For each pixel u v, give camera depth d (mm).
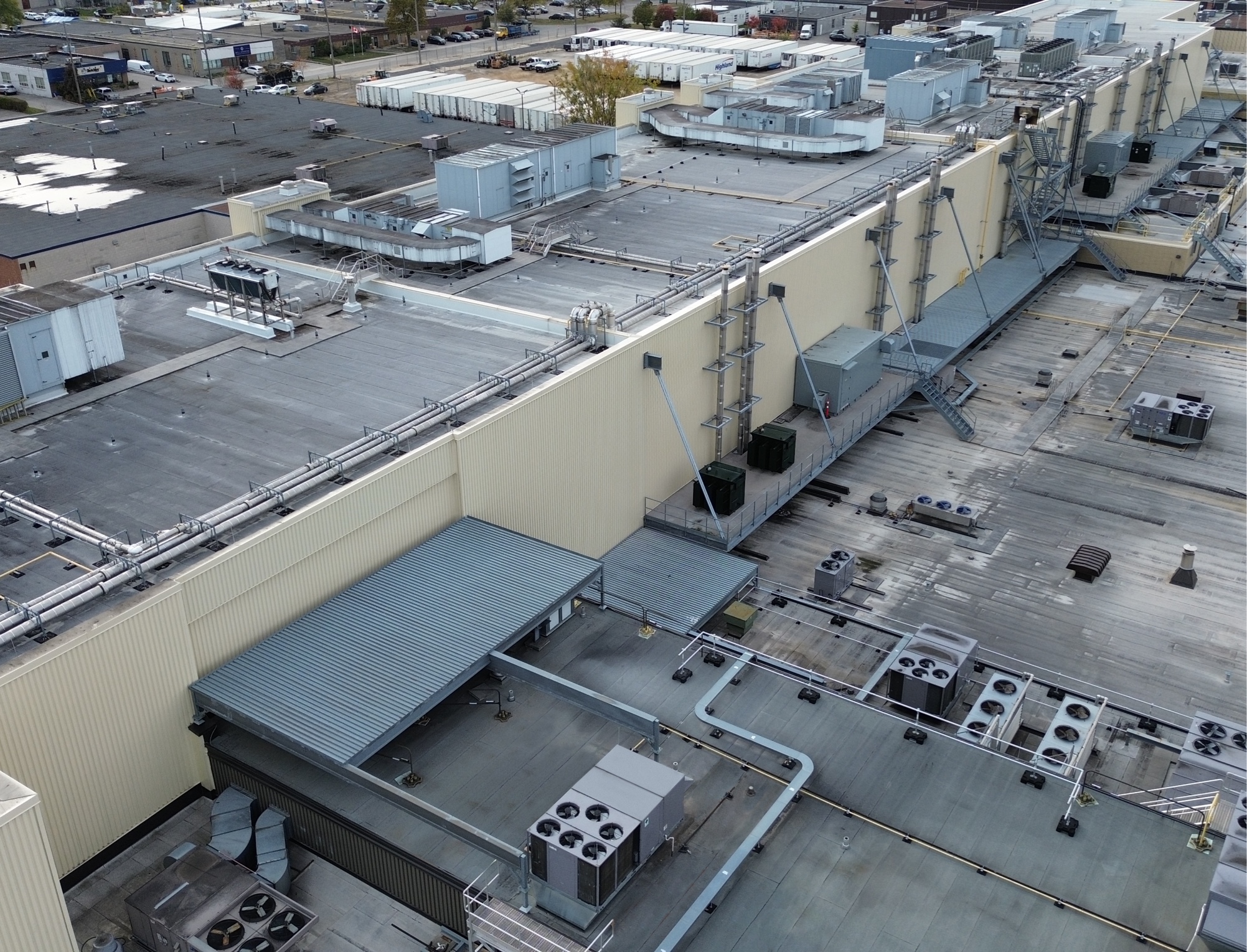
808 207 65938
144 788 32250
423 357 47094
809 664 42188
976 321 71625
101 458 39469
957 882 30328
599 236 61438
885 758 34688
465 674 33906
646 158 77188
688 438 53188
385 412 42438
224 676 33250
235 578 33156
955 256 76625
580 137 67688
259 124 98750
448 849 29594
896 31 113938
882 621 47719
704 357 52281
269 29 181125
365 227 58219
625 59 135500
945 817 32500
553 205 66438
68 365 43812
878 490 58062
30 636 30438
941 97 84625
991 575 51125
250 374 45781
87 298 44312
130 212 76438
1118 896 29984
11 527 35531
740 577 46312
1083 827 32188
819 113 78312
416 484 38500
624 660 38469
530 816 31297
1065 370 71438
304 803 31094
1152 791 36344
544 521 44688
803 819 32281
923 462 60719
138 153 90625
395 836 29875
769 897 29672
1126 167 104250
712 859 30531
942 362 65875
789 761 33938
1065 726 37125
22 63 127688
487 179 61438
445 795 31984
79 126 98562
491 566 38594
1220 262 86750
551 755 33594
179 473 38469
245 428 41375
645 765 31281
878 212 63812
